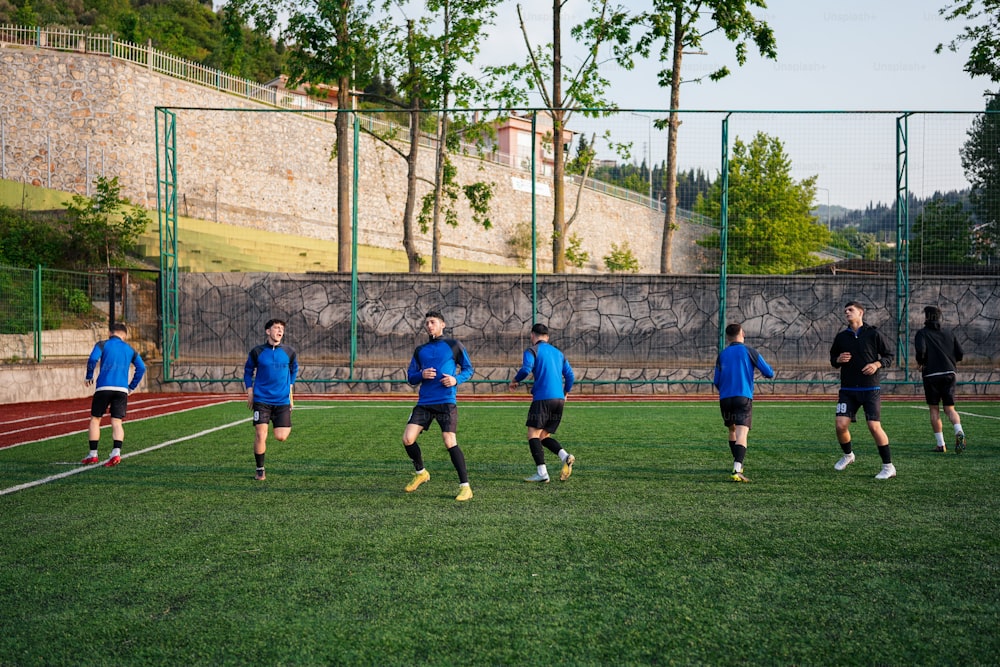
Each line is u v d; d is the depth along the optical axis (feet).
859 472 26.53
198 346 68.90
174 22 226.79
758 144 60.49
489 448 32.73
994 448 31.86
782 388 60.64
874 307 68.39
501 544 17.37
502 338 70.33
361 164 137.80
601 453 31.07
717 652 11.42
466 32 77.51
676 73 81.76
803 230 62.95
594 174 94.12
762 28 80.84
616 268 125.90
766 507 21.11
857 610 13.15
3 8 190.70
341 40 78.02
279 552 16.72
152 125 115.44
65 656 11.36
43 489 23.81
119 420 28.86
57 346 60.44
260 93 129.70
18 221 74.90
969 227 58.85
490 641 11.82
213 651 11.50
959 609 13.17
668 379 61.67
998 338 67.46
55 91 109.29
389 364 65.00
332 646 11.66
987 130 57.57
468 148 105.81
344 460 29.48
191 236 94.79
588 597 13.80
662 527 18.92
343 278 70.33
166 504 21.67
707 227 67.15
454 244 148.97
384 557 16.30
